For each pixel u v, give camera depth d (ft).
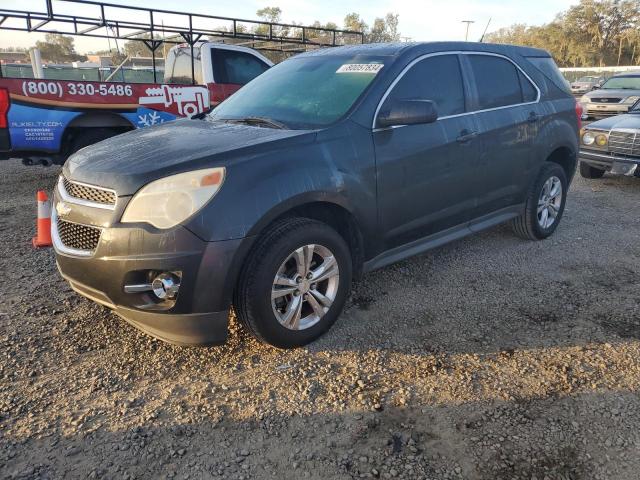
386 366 10.43
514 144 15.28
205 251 9.09
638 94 51.49
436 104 13.25
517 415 9.02
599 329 11.84
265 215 9.62
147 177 9.18
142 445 8.29
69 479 7.61
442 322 12.17
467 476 7.74
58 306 12.63
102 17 28.40
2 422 8.75
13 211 20.89
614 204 22.84
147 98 25.54
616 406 9.25
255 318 9.98
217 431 8.63
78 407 9.15
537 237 17.44
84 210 9.61
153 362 10.50
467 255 16.38
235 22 32.68
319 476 7.72
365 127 11.60
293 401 9.36
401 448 8.26
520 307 12.92
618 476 7.79
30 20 27.40
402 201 12.37
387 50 13.29
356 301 13.20
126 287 9.28
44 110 22.45
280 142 10.34
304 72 13.71
